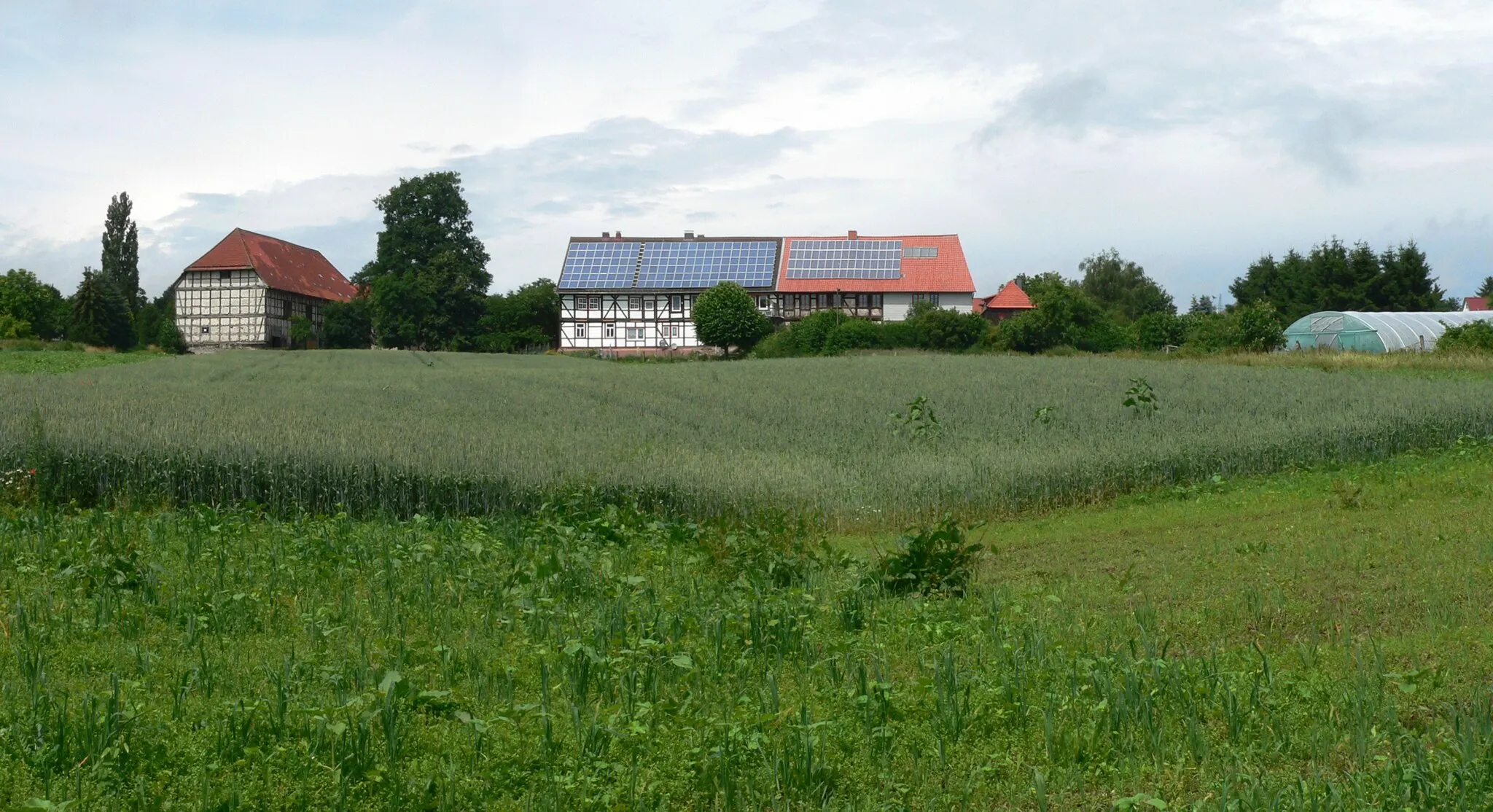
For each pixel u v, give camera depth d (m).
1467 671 7.76
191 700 7.72
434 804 6.13
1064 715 7.22
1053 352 64.25
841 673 8.31
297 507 17.91
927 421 25.41
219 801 6.03
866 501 17.38
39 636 9.23
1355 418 22.56
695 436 23.94
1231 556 12.44
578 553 12.41
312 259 129.75
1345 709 7.04
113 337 103.94
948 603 10.55
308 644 9.44
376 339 107.69
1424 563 11.14
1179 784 6.25
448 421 25.66
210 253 113.31
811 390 35.09
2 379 35.62
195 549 12.97
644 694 7.82
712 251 99.12
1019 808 6.16
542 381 40.84
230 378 45.38
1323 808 5.71
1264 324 55.81
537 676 8.42
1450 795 5.78
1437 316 60.94
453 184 104.88
